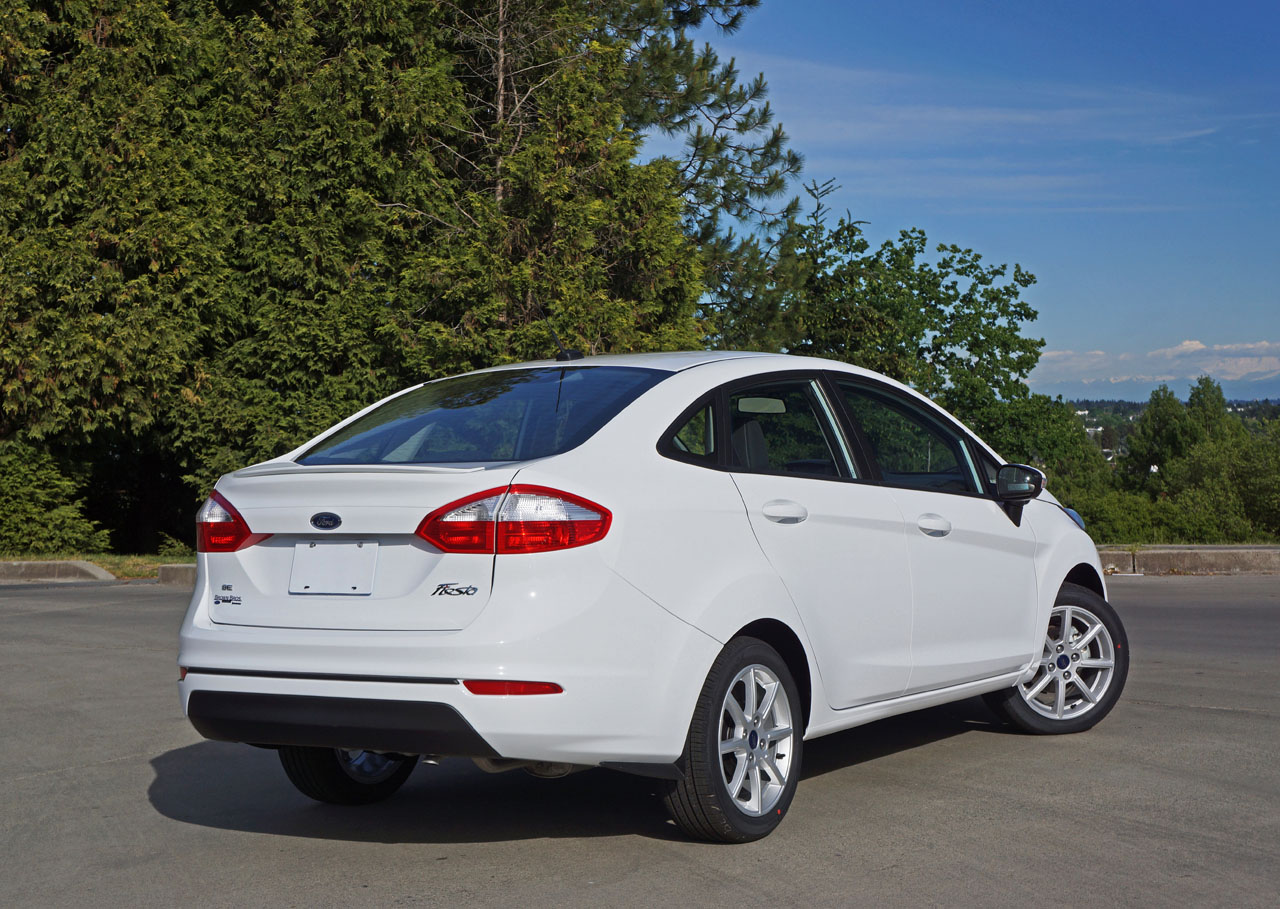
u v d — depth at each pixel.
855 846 4.52
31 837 4.82
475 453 4.62
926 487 5.71
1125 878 4.12
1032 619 6.19
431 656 4.04
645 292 24.67
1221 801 5.07
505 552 4.08
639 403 4.70
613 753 4.18
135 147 19.56
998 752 6.04
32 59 19.23
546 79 22.95
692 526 4.48
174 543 26.92
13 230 19.34
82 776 5.84
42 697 7.89
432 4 22.11
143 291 19.48
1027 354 38.06
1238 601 12.79
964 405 38.16
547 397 4.93
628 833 4.77
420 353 20.75
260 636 4.30
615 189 23.52
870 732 6.57
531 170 21.44
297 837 4.80
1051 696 6.57
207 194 20.48
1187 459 76.88
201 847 4.68
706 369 5.04
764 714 4.66
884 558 5.28
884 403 5.72
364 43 21.56
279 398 20.78
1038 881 4.10
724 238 33.69
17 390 19.03
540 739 4.04
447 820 5.02
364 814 5.13
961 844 4.52
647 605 4.26
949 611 5.63
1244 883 4.06
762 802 4.66
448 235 21.55
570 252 22.03
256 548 4.47
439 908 3.94
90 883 4.25
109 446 23.36
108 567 17.84
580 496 4.20
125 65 19.75
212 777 5.82
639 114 31.73
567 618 4.09
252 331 21.70
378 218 21.16
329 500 4.32
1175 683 7.89
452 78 23.11
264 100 21.11
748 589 4.58
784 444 5.08
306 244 20.55
